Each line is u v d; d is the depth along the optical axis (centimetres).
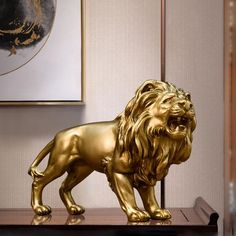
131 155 99
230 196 127
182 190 127
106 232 96
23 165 128
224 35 126
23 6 125
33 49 124
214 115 126
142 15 127
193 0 126
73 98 124
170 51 126
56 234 97
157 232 95
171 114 96
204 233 95
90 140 103
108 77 127
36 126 127
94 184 127
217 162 127
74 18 124
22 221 101
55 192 128
